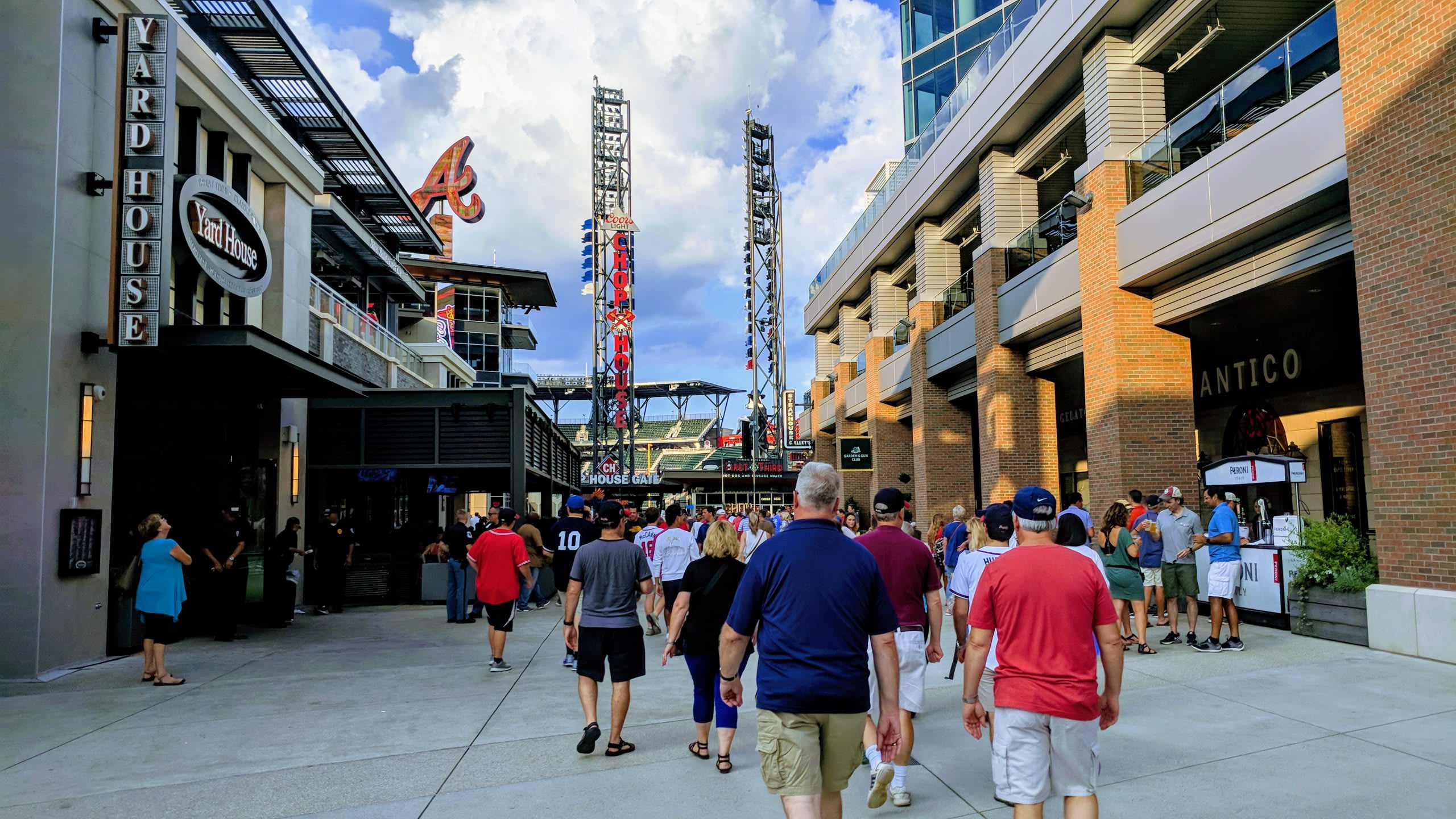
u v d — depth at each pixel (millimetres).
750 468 46250
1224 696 7285
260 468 15305
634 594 6527
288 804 5328
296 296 16031
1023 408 19719
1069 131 17766
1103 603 3750
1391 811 4684
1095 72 15188
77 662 10000
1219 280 12781
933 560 5508
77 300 10000
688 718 7555
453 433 18484
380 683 9172
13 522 9320
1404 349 8781
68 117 9906
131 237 10031
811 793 3434
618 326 55969
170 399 12344
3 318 9430
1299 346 14758
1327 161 10102
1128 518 9820
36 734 7047
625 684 6391
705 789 5512
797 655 3457
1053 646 3646
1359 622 9289
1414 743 5812
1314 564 9969
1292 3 13141
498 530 10070
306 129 19672
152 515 9523
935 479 24391
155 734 7012
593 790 5516
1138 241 13844
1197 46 13789
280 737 6910
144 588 9164
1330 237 10766
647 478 53031
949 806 5066
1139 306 14453
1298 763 5520
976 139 20141
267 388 14539
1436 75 8422
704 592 6215
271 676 9594
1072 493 23531
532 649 11672
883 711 3578
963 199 23344
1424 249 8555
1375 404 9133
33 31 9758
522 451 18406
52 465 9586
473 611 15016
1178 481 14188
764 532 16547
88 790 5605
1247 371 16172
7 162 9555
